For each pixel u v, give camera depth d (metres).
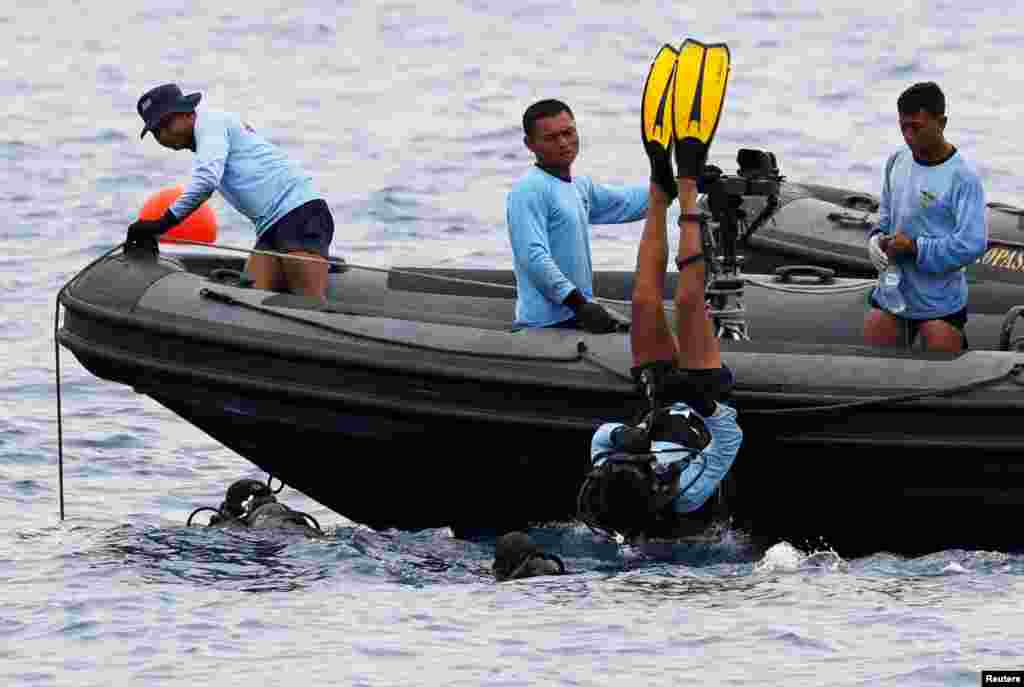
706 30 115.44
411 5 128.38
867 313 35.22
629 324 30.72
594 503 28.67
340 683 23.72
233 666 24.38
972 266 39.12
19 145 75.19
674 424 28.86
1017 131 79.75
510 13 124.19
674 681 23.69
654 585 27.75
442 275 37.34
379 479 31.56
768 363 29.81
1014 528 29.70
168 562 29.25
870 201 45.19
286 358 30.34
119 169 70.62
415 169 71.62
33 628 25.95
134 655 24.84
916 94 30.64
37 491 34.88
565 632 25.52
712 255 29.86
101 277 32.28
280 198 34.19
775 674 23.88
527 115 31.12
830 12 123.19
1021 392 28.69
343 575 28.59
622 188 33.19
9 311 49.00
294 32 115.69
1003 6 124.75
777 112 85.12
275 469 32.34
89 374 43.25
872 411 29.05
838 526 30.48
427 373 29.81
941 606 26.55
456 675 23.95
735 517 30.61
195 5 128.50
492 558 30.06
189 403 31.27
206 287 31.48
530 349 30.00
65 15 123.06
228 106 87.69
